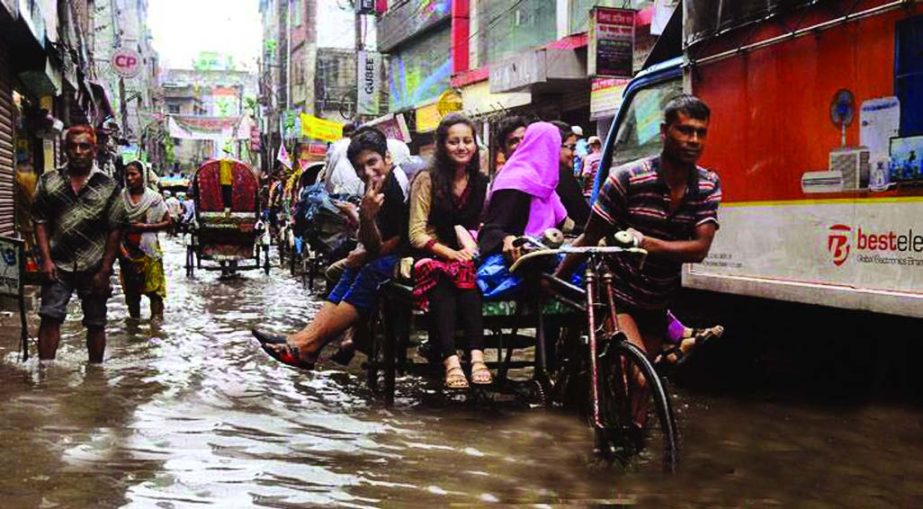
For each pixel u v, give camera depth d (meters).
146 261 8.80
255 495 3.44
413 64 28.39
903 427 4.61
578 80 16.34
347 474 3.73
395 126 23.91
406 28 27.91
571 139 5.80
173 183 37.03
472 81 21.59
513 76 17.31
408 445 4.21
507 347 5.17
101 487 3.52
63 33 18.02
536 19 19.66
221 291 12.03
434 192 4.89
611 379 3.85
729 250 5.47
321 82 40.97
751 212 5.28
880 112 4.39
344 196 9.07
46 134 15.47
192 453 4.04
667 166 3.83
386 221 5.19
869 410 4.97
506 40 21.20
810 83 4.82
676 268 3.99
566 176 5.75
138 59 29.61
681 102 3.72
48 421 4.60
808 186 4.84
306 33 42.97
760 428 4.60
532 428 4.48
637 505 3.34
